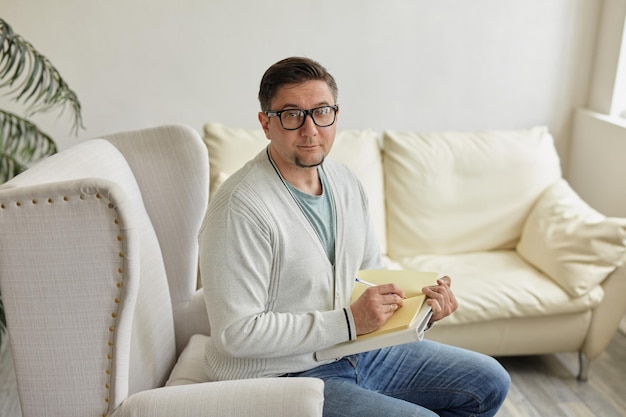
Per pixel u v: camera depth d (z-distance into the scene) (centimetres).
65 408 126
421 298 143
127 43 269
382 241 257
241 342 131
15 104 268
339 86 285
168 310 162
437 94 292
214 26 271
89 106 275
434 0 279
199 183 167
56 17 262
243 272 133
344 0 274
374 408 133
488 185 262
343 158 255
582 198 300
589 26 289
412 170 259
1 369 248
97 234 117
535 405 223
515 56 291
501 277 233
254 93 282
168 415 119
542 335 229
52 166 135
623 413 218
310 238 141
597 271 223
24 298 120
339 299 148
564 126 305
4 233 117
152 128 165
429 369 154
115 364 123
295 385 120
